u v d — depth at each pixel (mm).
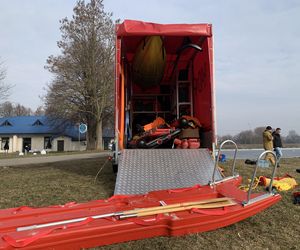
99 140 41000
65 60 39562
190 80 10086
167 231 4141
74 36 39500
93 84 39312
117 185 5934
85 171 10109
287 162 13883
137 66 9898
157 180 6094
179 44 9320
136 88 11297
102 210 4426
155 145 8367
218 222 4395
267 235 4473
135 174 6285
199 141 8312
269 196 5020
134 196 5195
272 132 13727
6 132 60000
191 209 4344
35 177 9141
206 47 8102
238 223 4789
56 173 9891
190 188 5520
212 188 5500
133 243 4082
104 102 39875
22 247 3361
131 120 10492
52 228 3715
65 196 6398
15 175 9875
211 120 7574
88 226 3809
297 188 7023
